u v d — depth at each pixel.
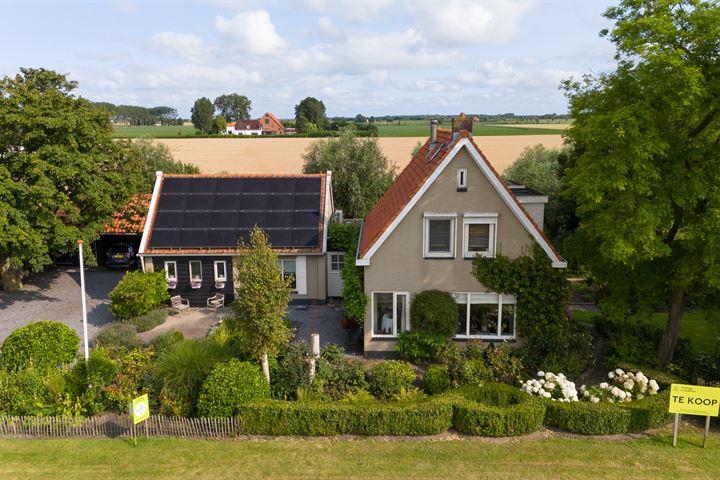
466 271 20.81
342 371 18.38
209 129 147.25
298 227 29.22
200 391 16.16
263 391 16.31
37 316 27.06
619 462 13.97
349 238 28.70
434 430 15.41
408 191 22.62
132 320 25.27
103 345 22.23
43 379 17.12
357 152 48.09
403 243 20.67
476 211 20.27
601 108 18.42
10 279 30.75
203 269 28.45
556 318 20.47
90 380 16.86
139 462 13.93
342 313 27.45
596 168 16.75
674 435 14.93
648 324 22.61
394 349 21.41
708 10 15.31
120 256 35.16
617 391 16.64
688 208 17.77
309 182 31.66
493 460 14.02
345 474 13.37
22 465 13.77
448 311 20.39
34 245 26.47
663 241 19.19
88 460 14.04
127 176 31.69
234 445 14.83
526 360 19.89
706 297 19.45
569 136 19.70
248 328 16.83
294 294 29.02
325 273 28.78
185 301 28.73
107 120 32.06
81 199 29.84
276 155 93.50
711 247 16.50
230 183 31.55
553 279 20.27
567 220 38.19
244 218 29.72
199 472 13.46
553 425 15.97
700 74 14.96
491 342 21.06
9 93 27.12
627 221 16.83
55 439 15.29
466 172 20.02
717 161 16.78
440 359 20.42
